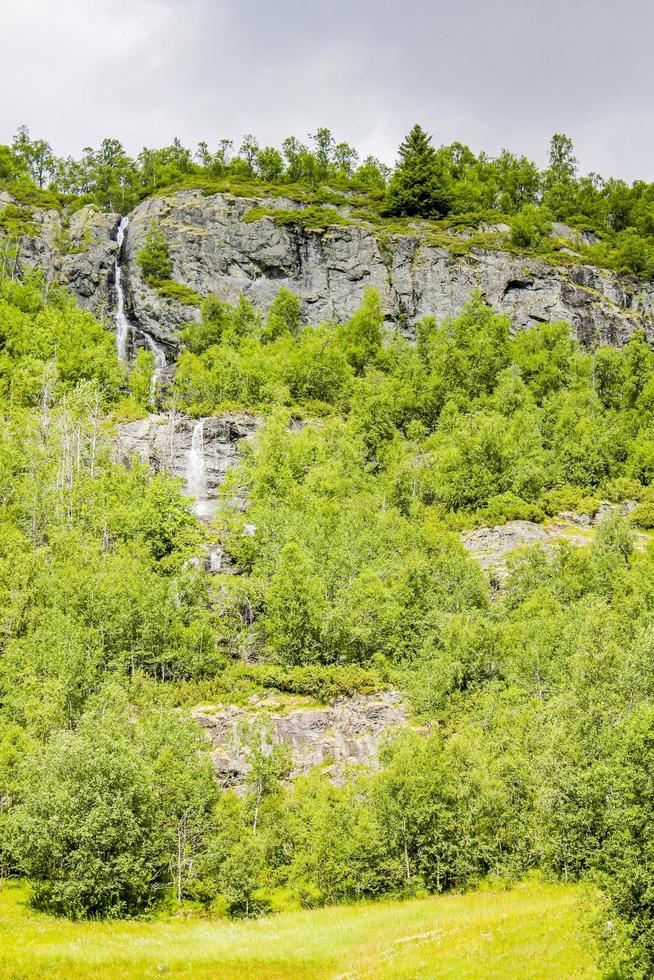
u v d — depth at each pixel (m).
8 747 62.56
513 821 58.28
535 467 126.56
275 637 88.75
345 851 59.09
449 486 124.69
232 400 147.75
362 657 89.19
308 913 54.47
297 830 61.59
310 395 155.25
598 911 35.12
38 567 91.38
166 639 86.38
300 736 75.81
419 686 79.94
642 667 61.72
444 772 60.53
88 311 177.62
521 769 59.69
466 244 188.25
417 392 152.50
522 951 40.34
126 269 189.38
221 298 184.00
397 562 100.06
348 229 189.50
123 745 59.22
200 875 60.72
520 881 57.03
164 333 176.00
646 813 34.22
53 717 68.44
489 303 181.12
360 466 130.62
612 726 52.94
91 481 115.12
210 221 193.38
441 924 46.72
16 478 114.25
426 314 181.75
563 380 156.88
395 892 58.62
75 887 53.34
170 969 42.22
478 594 96.50
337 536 102.88
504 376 152.25
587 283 187.75
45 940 46.38
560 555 103.00
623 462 137.88
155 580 91.44
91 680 77.94
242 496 124.06
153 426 136.25
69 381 143.62
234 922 54.12
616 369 159.50
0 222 198.25
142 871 55.81
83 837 54.19
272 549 102.50
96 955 42.81
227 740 74.00
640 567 97.31
